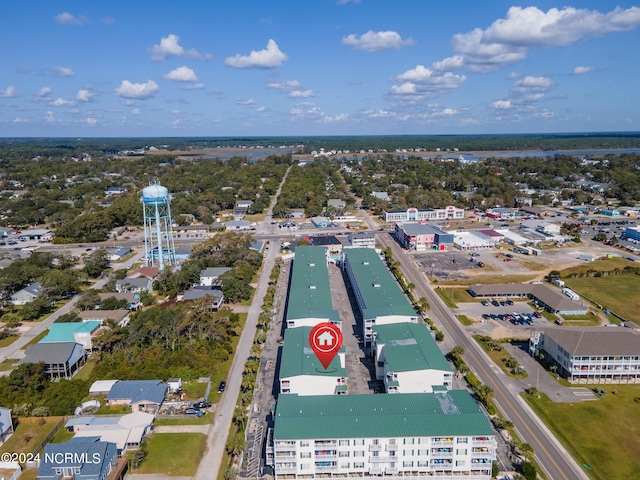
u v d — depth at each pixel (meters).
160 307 130.38
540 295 145.62
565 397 94.50
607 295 151.88
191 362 106.69
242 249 187.88
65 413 90.94
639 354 98.75
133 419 85.75
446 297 150.50
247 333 126.25
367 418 75.75
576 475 73.12
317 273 151.75
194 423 87.88
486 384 99.38
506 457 77.62
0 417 83.19
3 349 120.00
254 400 94.50
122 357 109.06
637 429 84.00
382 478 74.38
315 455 73.44
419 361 92.50
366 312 118.50
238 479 73.88
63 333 115.88
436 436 72.31
